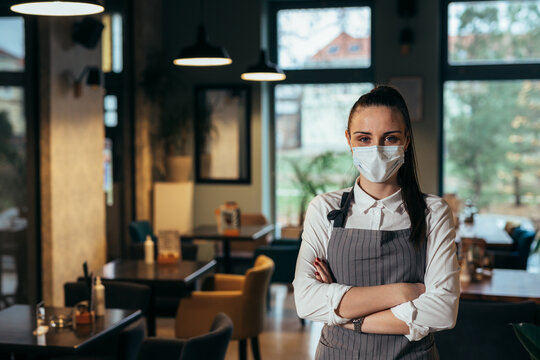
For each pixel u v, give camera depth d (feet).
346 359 5.29
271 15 27.53
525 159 26.04
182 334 14.17
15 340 9.82
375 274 5.24
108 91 24.54
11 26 17.57
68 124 19.15
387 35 25.77
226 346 9.94
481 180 26.43
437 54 25.45
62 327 10.56
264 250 20.42
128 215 24.93
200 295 14.15
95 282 11.35
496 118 26.18
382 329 5.13
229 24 26.40
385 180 5.14
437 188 25.70
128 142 24.88
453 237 5.27
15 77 17.65
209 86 26.63
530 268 25.73
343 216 5.40
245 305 14.19
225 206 21.16
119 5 24.47
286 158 27.78
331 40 27.17
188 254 18.56
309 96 27.48
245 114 26.53
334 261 5.39
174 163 25.02
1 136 17.24
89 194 20.49
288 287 24.22
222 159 26.78
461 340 10.35
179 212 24.90
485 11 25.96
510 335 10.14
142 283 14.16
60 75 18.67
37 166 18.26
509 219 26.27
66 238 19.04
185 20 26.63
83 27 19.34
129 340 9.93
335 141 27.32
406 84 25.68
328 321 5.26
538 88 25.71
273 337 17.87
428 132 25.66
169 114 26.89
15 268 17.78
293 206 27.76
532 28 25.66
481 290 12.42
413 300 5.08
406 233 5.25
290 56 27.50
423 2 25.46
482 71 25.98
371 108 5.11
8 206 17.52
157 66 25.68
